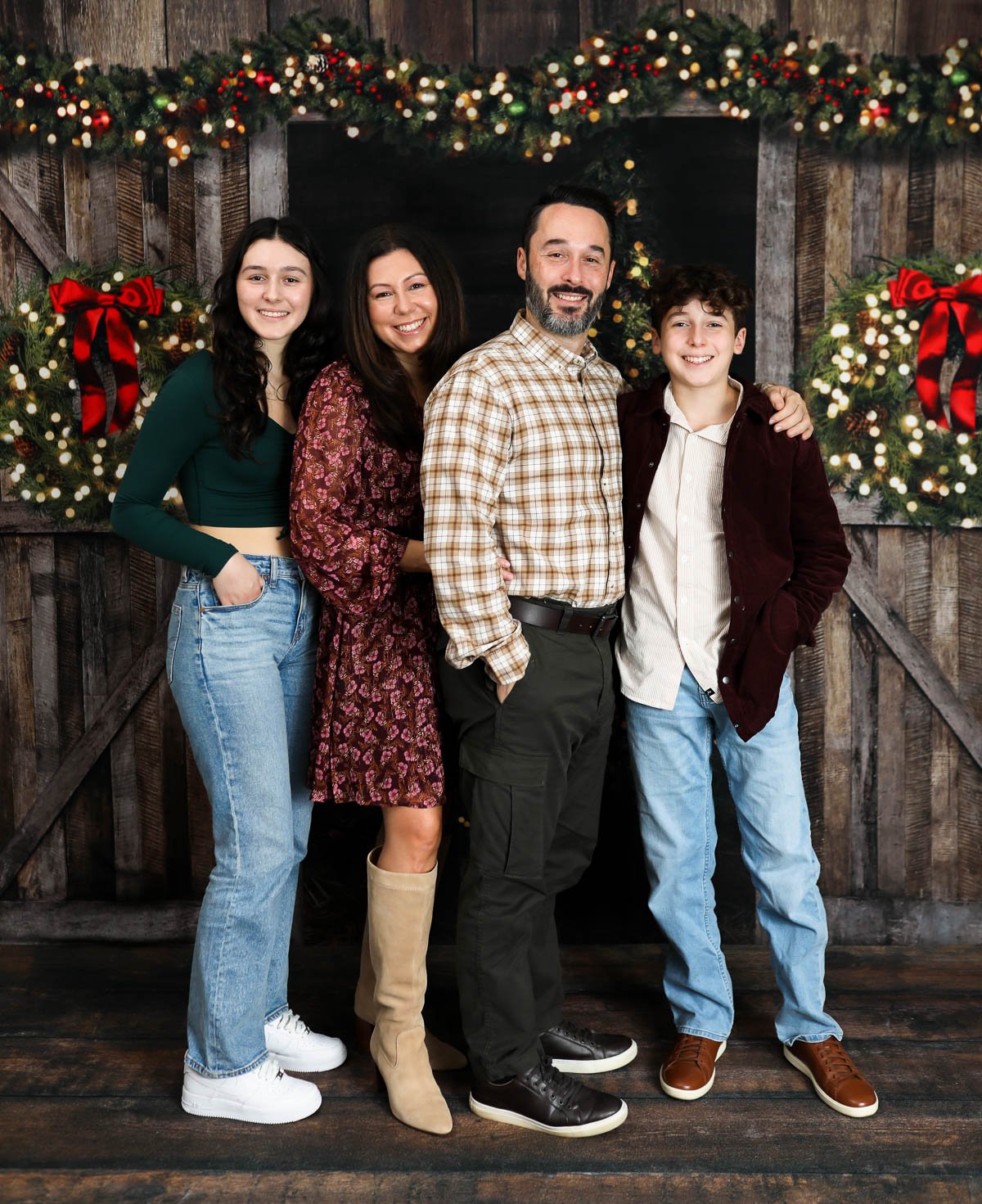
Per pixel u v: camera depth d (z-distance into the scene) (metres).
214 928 1.97
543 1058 2.03
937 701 2.68
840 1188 1.83
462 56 2.55
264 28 2.57
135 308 2.63
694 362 1.94
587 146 2.59
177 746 2.75
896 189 2.58
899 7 2.53
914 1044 2.26
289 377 2.05
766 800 2.09
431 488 1.84
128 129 2.59
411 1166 1.89
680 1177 1.86
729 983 2.19
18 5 2.57
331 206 2.62
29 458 2.67
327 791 2.00
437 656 2.04
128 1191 1.82
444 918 2.72
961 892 2.74
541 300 1.94
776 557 2.01
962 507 2.63
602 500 1.96
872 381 2.61
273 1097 2.01
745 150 2.59
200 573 1.96
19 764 2.76
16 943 2.79
